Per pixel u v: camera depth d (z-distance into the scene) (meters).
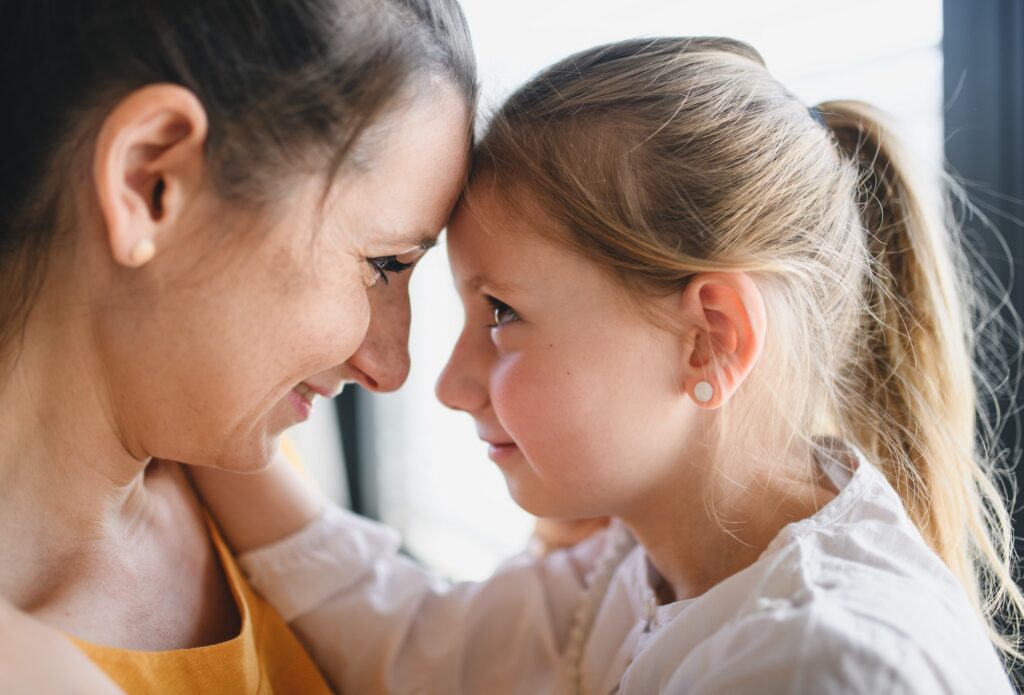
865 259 0.87
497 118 0.82
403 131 0.62
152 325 0.61
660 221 0.77
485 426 0.86
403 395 1.82
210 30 0.56
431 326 1.73
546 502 0.83
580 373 0.78
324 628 0.89
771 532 0.79
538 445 0.80
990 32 0.97
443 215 0.71
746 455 0.81
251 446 0.70
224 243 0.59
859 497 0.76
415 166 0.64
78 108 0.58
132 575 0.70
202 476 0.87
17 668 0.47
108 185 0.55
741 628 0.64
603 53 0.85
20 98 0.58
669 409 0.79
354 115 0.59
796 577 0.66
